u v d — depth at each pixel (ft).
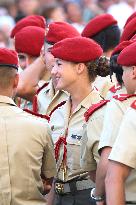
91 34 34.58
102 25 34.42
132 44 24.64
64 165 28.78
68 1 72.79
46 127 26.27
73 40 28.12
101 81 30.60
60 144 28.89
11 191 25.50
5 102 26.30
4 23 65.05
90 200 28.40
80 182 28.58
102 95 30.37
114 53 26.91
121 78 26.32
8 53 26.25
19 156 25.66
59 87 28.50
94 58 28.14
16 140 25.75
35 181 25.88
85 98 28.63
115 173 23.20
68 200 28.78
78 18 69.92
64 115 29.07
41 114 29.73
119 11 71.61
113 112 24.91
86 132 26.68
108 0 74.08
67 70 28.12
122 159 23.15
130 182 23.90
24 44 35.24
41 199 26.17
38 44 35.24
